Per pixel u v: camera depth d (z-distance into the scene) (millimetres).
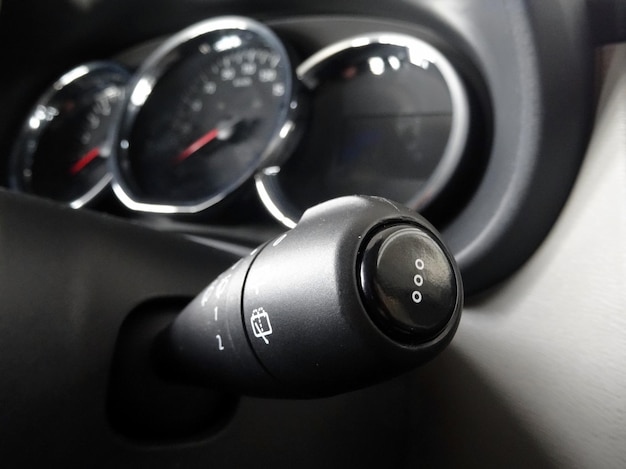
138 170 277
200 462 155
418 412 190
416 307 94
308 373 102
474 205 189
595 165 163
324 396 112
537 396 166
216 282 128
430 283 96
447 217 195
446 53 214
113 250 159
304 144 240
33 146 324
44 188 319
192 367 137
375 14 243
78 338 147
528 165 164
